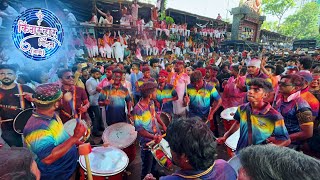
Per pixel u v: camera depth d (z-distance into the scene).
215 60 12.43
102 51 11.36
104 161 2.62
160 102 4.24
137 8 12.62
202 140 1.16
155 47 13.75
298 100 2.54
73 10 10.88
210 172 1.21
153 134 2.85
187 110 4.38
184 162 1.20
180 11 16.02
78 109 3.68
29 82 4.52
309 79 3.46
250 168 0.86
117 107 3.95
